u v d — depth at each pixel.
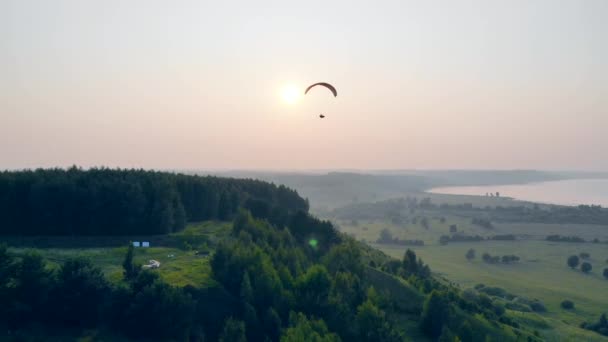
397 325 74.81
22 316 51.25
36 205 93.69
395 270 115.81
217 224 118.94
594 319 123.31
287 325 60.66
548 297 146.75
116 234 97.88
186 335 55.38
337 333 59.88
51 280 54.06
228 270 66.88
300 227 108.06
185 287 61.69
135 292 55.59
